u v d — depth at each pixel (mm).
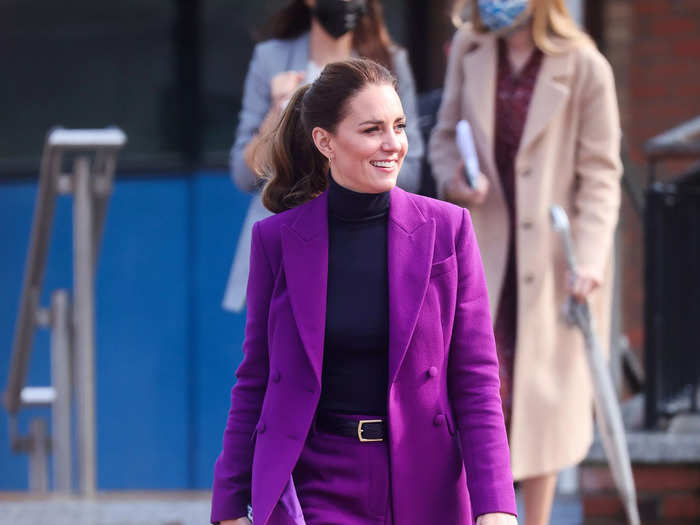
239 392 10625
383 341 10062
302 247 10211
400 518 9922
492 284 16281
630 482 15492
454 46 17062
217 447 31859
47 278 31953
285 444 10047
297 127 10992
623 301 28406
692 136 20734
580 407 16578
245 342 10625
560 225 15562
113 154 21047
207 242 31594
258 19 30891
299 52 16891
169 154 31578
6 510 18984
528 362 16188
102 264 31984
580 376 16578
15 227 32062
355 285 10141
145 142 31672
